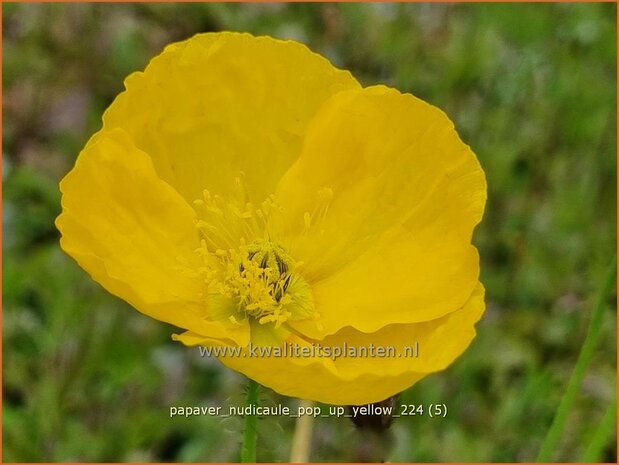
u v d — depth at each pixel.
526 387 0.20
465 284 0.12
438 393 0.20
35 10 0.27
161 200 0.13
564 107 0.26
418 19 0.28
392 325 0.13
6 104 0.25
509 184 0.24
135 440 0.19
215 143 0.13
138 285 0.12
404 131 0.13
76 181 0.11
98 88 0.26
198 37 0.13
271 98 0.13
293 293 0.13
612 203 0.25
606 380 0.21
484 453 0.20
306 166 0.13
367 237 0.13
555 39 0.28
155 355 0.21
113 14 0.27
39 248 0.23
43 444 0.19
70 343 0.20
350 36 0.27
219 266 0.13
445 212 0.13
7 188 0.23
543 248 0.23
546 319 0.22
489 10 0.28
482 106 0.26
